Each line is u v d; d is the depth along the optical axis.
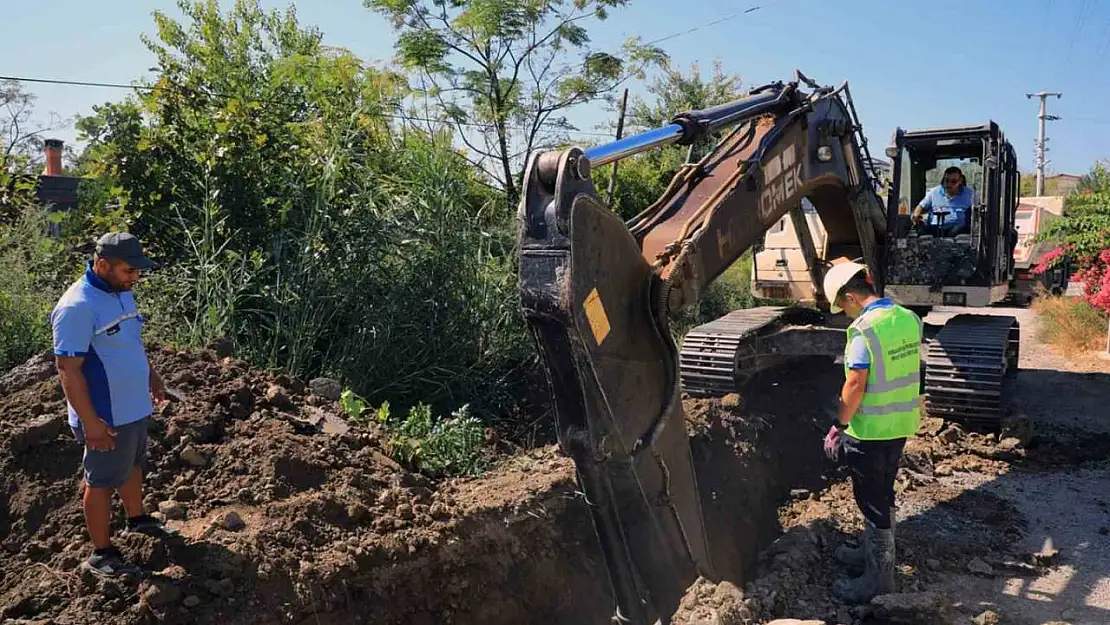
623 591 3.88
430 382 7.53
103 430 3.71
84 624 3.52
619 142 3.84
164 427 4.89
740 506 6.21
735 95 22.41
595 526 3.79
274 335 7.17
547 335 3.41
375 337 7.28
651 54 15.38
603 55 15.29
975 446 7.37
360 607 4.11
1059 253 16.52
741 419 7.00
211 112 8.62
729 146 5.32
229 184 8.02
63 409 4.89
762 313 9.00
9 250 7.09
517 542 4.92
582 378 3.40
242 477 4.64
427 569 4.40
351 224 7.87
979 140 8.16
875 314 4.62
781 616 4.57
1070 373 11.48
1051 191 51.41
